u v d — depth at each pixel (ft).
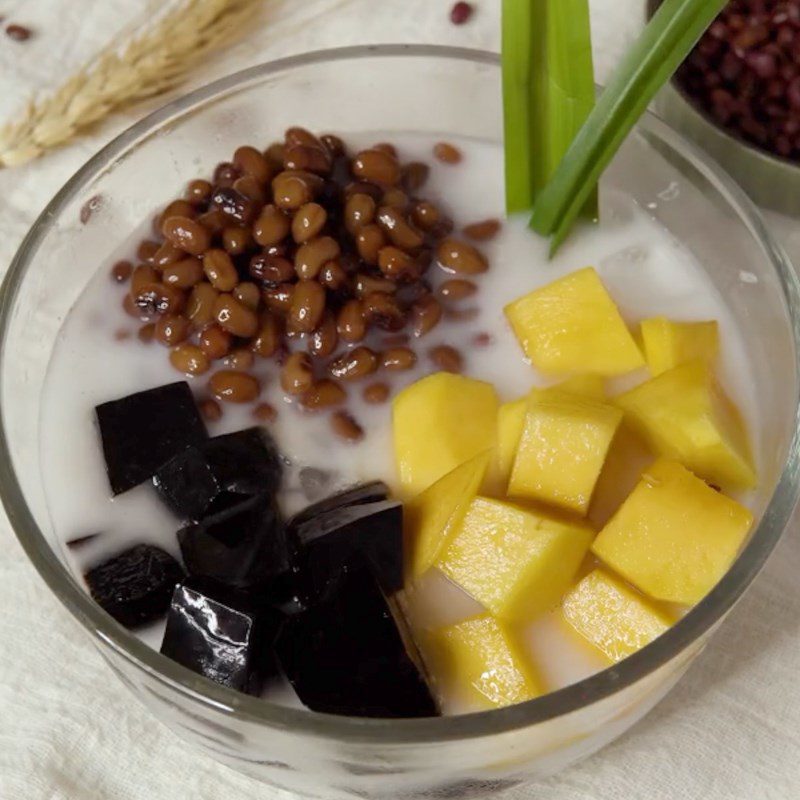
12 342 1.46
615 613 1.36
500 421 1.46
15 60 1.88
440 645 1.37
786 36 1.81
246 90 1.60
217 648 1.33
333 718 1.25
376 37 1.88
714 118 1.75
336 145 1.64
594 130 1.49
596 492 1.42
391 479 1.47
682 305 1.56
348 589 1.34
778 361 1.45
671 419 1.42
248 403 1.50
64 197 1.51
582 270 1.52
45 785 1.48
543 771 1.40
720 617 1.29
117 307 1.56
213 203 1.57
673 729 1.49
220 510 1.39
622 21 1.85
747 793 1.47
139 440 1.45
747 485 1.43
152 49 1.82
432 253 1.58
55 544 1.42
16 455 1.42
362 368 1.51
